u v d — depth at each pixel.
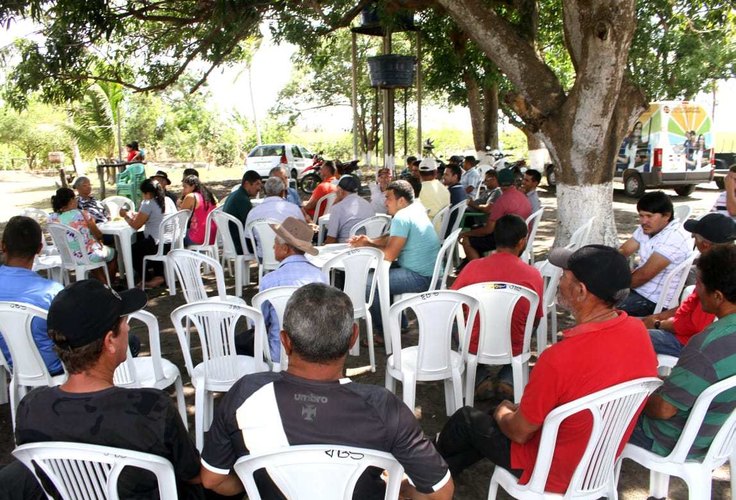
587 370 2.09
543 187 18.59
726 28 10.73
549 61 17.89
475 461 2.71
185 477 1.92
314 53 13.20
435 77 14.74
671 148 14.16
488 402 3.86
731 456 2.59
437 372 3.36
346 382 1.77
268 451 1.62
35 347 3.07
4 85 8.60
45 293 3.12
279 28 10.57
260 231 5.69
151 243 6.53
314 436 1.71
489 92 15.52
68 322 1.77
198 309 3.16
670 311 3.53
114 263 6.79
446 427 2.68
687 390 2.23
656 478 2.71
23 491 2.02
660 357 3.24
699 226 3.46
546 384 2.13
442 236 7.04
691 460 2.36
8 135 29.14
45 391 1.82
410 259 4.79
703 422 2.28
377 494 1.84
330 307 1.75
